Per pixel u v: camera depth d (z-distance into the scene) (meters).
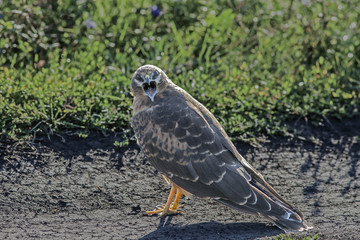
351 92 14.09
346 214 9.68
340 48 15.52
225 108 13.09
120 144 11.53
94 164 10.97
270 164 11.42
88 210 9.60
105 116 12.21
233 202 8.95
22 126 11.77
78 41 15.20
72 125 11.89
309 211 9.76
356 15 16.78
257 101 13.35
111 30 15.62
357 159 11.70
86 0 16.03
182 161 9.24
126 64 14.55
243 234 8.97
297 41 15.79
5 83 12.85
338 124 13.02
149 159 9.66
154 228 9.12
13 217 9.27
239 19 16.34
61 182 10.34
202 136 9.22
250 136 12.28
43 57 14.66
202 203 10.00
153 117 9.59
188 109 9.47
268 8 17.03
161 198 10.09
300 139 12.34
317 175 11.07
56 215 9.40
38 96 12.57
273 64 15.04
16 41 14.74
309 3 16.86
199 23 16.17
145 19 16.20
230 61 15.04
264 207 8.77
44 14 15.41
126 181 10.55
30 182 10.26
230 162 9.09
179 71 14.34
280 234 8.88
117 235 8.86
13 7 15.23
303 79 14.29
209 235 8.91
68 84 13.02
